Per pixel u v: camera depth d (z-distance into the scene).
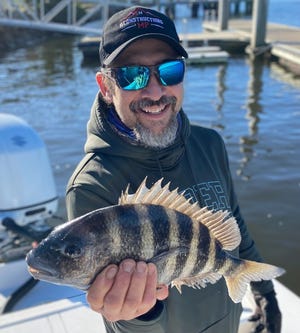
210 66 5.03
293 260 1.56
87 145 0.49
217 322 0.51
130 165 0.48
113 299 0.36
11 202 1.03
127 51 0.47
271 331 0.61
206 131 0.59
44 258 0.36
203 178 0.53
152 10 0.49
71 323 0.71
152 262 0.38
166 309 0.47
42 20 6.52
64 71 4.98
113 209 0.38
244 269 0.45
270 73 4.61
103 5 6.85
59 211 1.78
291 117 3.03
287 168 2.21
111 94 0.49
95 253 0.37
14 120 1.11
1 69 5.15
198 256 0.41
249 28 7.18
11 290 0.95
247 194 1.98
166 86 0.47
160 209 0.39
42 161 1.08
